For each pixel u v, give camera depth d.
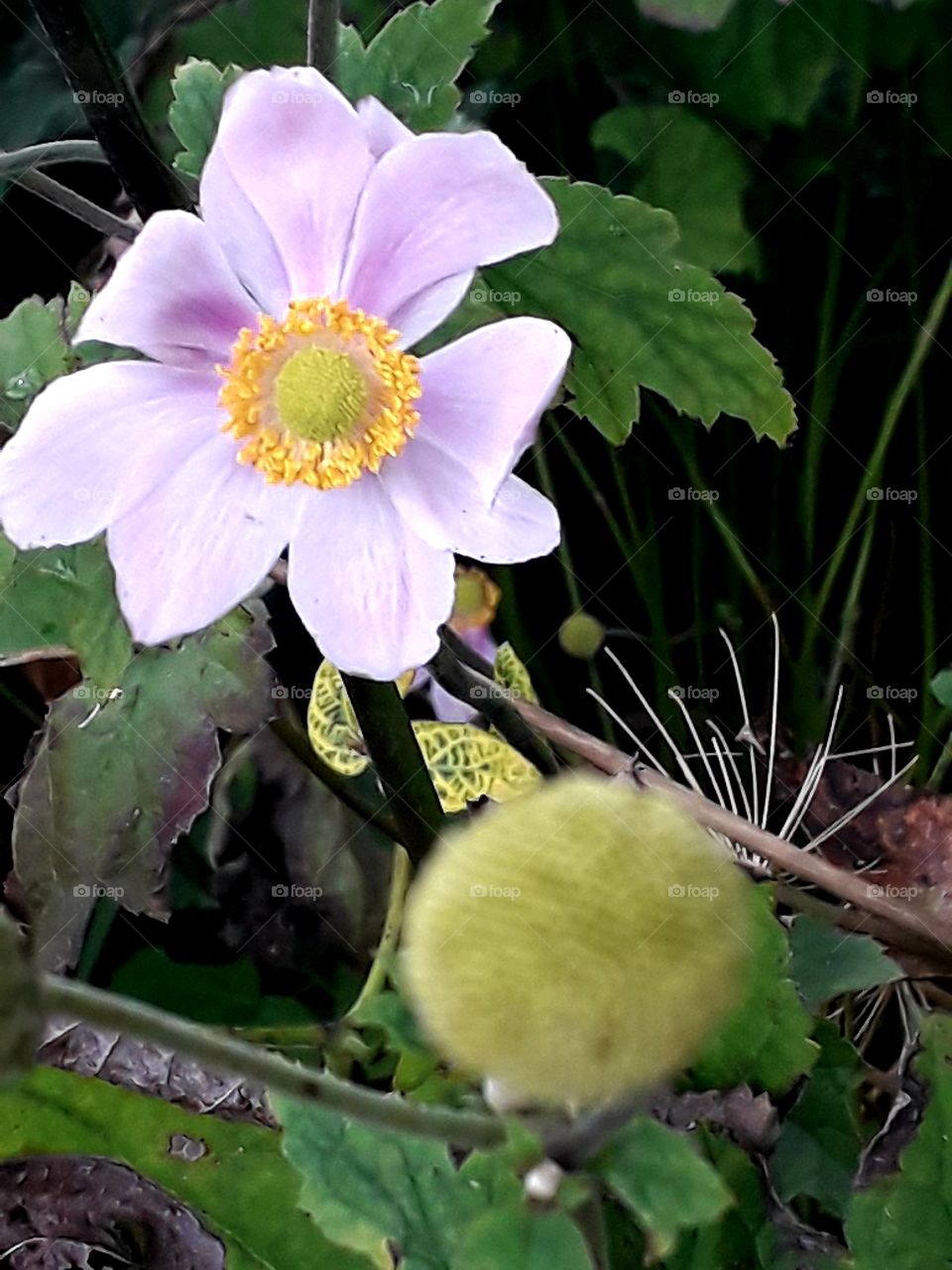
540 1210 0.11
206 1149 0.19
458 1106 0.18
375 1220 0.15
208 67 0.18
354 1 0.24
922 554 0.27
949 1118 0.17
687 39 0.26
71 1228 0.19
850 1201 0.17
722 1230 0.17
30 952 0.10
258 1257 0.19
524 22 0.26
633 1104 0.11
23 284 0.26
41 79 0.25
